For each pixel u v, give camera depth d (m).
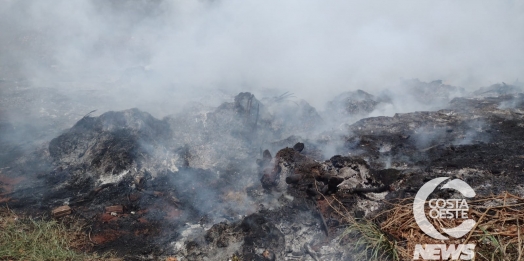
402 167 4.89
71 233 4.07
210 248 3.88
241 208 4.48
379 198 4.28
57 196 4.65
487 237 3.44
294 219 4.15
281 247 3.88
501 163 4.82
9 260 3.55
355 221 3.89
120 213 4.39
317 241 3.94
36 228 4.05
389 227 3.70
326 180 4.48
